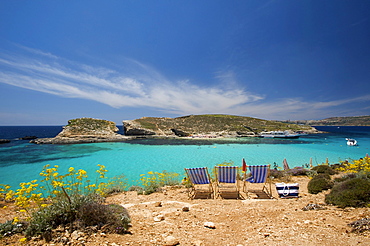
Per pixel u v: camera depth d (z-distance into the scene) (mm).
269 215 4863
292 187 7266
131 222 4324
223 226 4180
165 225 4211
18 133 98562
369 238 3027
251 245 3195
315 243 3062
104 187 9102
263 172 7625
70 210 3809
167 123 79125
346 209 4723
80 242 3172
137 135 64438
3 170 18219
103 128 59594
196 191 8203
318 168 13141
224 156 26281
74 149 34281
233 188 8656
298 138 59250
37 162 22297
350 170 11344
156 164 20859
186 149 34031
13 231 3498
